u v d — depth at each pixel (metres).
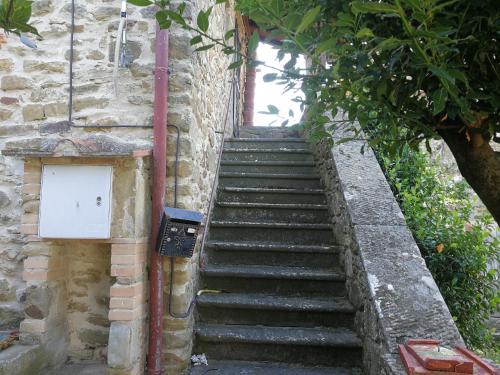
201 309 3.21
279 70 1.48
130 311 2.43
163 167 2.70
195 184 3.06
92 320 2.87
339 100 1.47
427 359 1.78
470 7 1.26
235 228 4.02
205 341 2.98
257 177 4.82
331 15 1.50
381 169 3.96
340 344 2.85
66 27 2.95
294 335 2.96
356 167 3.78
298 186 4.77
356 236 2.93
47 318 2.60
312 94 1.60
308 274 3.39
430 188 4.07
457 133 1.51
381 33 1.40
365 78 1.35
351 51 1.40
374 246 2.83
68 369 2.74
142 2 1.22
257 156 5.34
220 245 3.70
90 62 2.91
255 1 1.21
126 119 2.83
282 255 3.70
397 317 2.30
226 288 3.45
